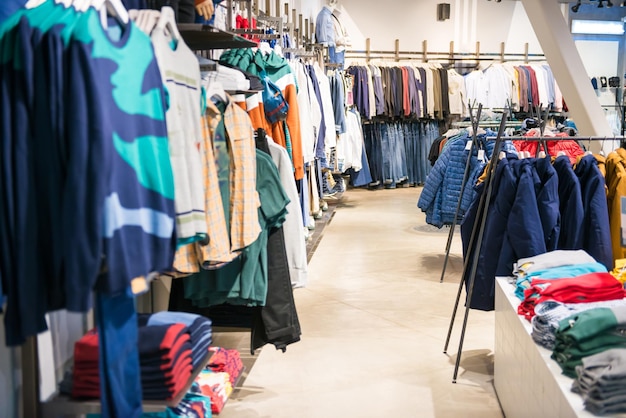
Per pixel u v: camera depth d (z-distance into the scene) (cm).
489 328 429
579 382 195
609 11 1148
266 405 315
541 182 329
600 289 256
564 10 1137
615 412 184
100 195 142
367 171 939
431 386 338
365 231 756
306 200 530
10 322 147
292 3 805
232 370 296
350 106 905
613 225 334
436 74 1091
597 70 1159
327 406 314
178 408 226
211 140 256
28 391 191
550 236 325
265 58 439
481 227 339
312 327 431
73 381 191
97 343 192
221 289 283
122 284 152
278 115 403
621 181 332
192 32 248
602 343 209
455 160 540
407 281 545
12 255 146
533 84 1096
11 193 145
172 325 206
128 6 215
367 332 421
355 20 1170
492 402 319
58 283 146
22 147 145
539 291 264
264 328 310
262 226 291
